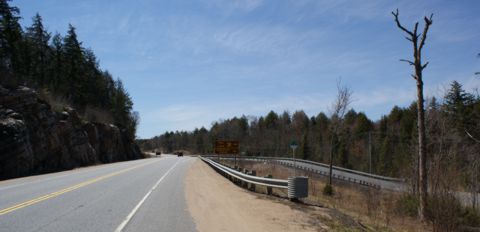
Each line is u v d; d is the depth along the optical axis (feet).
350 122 347.15
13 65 180.24
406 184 66.69
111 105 345.10
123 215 39.19
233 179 88.84
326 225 37.93
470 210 47.96
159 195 57.52
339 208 54.90
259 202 52.21
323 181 153.69
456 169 50.57
